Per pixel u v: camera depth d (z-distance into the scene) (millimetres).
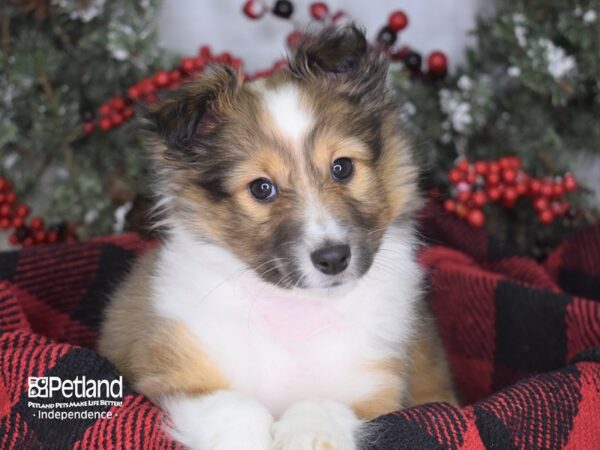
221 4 832
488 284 626
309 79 497
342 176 479
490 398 452
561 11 668
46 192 731
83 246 647
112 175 712
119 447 437
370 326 506
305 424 430
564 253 697
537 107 709
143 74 684
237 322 494
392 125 519
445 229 710
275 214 466
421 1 840
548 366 602
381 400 500
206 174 482
